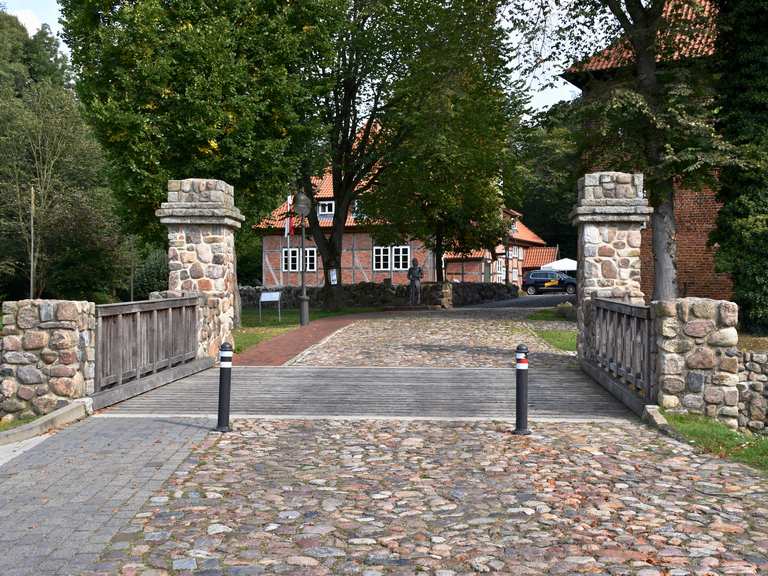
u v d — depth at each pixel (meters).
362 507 5.70
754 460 7.15
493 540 4.97
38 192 39.41
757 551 4.75
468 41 25.55
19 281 41.75
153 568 4.52
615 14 22.45
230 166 21.09
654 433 8.41
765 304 20.12
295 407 10.02
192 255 15.08
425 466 6.94
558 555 4.69
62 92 42.75
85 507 5.70
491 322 23.20
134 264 42.22
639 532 5.11
